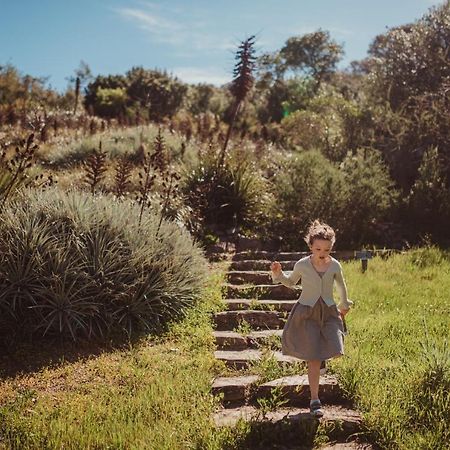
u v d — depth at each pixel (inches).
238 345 251.0
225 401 199.8
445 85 521.0
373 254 392.5
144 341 249.0
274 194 459.2
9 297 243.9
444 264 362.6
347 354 221.5
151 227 295.7
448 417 169.6
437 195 443.5
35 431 168.7
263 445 169.5
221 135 633.6
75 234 268.5
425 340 220.2
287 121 853.2
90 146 587.2
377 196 431.8
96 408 184.5
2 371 214.2
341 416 181.0
